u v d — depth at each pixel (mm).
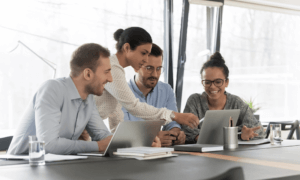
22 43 3115
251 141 2018
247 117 2338
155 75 2477
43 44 3271
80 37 3441
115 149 1404
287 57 4777
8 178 939
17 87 3184
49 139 1462
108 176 945
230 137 1706
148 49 2066
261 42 4566
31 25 3199
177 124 2318
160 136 1998
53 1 3285
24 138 1595
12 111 3180
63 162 1219
